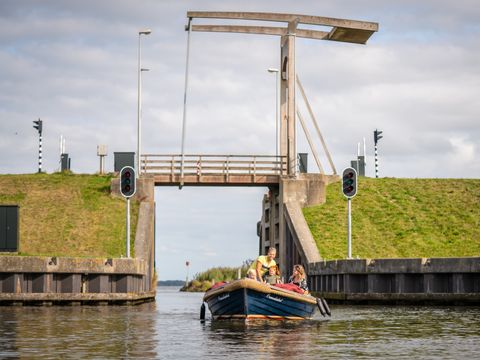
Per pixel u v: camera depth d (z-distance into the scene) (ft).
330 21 218.18
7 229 165.07
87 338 89.66
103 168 239.71
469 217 211.61
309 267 194.49
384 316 126.00
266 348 79.51
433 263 159.22
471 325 107.45
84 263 163.02
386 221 212.64
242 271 342.23
